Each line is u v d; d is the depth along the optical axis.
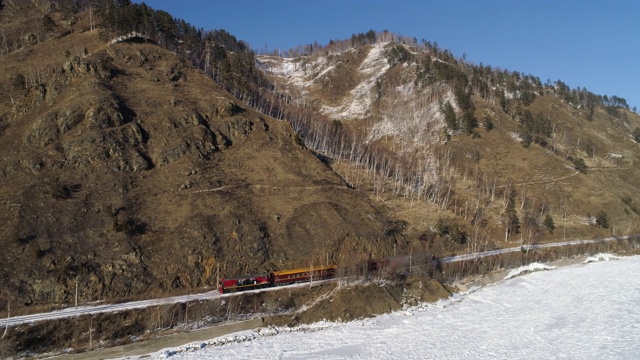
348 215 116.50
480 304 101.00
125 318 79.00
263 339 80.38
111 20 170.75
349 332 84.00
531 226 149.38
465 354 74.62
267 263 99.69
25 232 89.62
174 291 89.25
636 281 114.94
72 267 85.62
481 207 156.88
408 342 79.69
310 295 93.62
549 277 122.00
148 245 95.06
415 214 139.88
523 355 73.56
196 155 124.75
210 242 98.00
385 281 100.62
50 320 74.75
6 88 142.75
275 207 114.88
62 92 135.12
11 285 79.94
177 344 77.75
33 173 106.94
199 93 152.00
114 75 145.88
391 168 174.75
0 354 68.69
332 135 192.00
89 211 98.94
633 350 71.88
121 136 120.69
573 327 84.62
